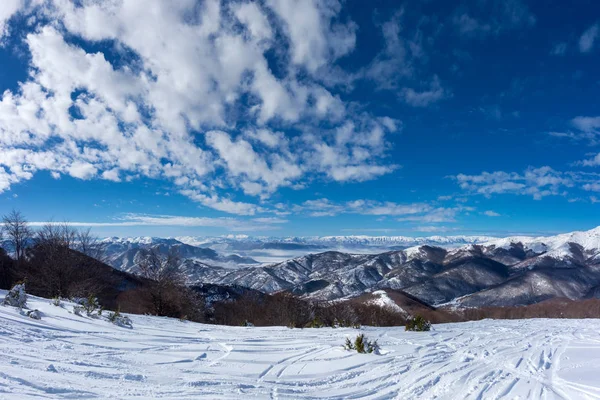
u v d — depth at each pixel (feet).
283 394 18.06
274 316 88.53
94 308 42.60
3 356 18.42
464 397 19.47
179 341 30.91
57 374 16.71
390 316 108.37
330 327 53.93
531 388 21.27
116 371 18.78
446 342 39.70
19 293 35.91
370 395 19.27
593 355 32.58
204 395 16.38
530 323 69.51
